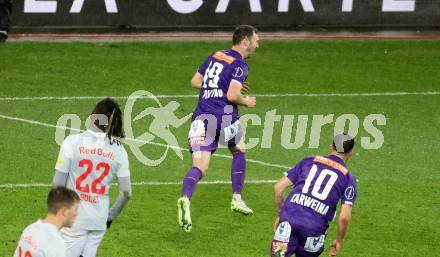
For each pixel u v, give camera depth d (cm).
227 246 3675
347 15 6912
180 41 6612
